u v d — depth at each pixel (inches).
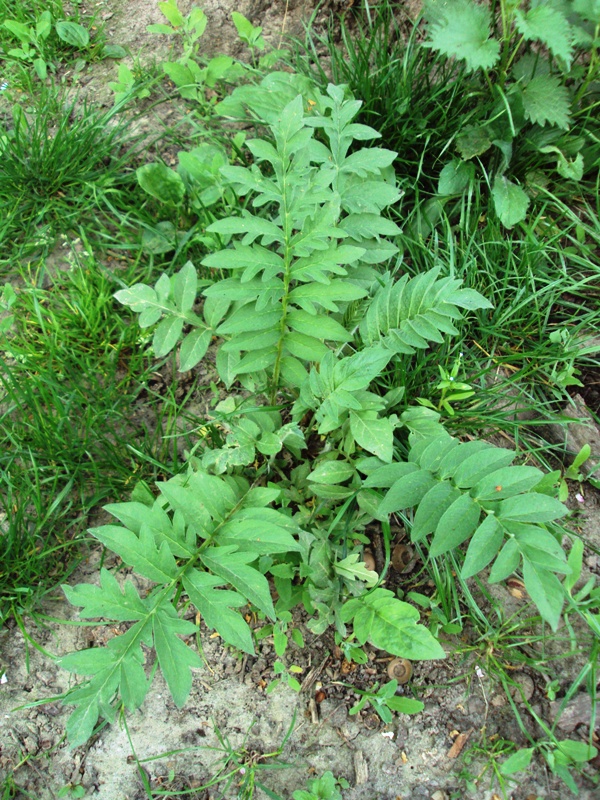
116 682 17.5
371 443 21.9
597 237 28.8
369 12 34.8
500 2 29.0
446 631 23.6
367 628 20.2
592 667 21.6
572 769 22.1
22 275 30.2
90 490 26.5
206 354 29.5
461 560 24.9
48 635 24.6
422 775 22.6
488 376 28.1
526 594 24.7
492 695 23.4
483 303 22.9
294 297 22.7
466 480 19.9
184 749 23.1
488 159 31.1
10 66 35.9
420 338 23.5
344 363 21.8
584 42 27.5
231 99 30.2
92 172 32.4
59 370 28.3
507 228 29.4
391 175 29.3
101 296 29.0
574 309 28.9
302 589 23.5
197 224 30.5
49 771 23.1
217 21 36.4
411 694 23.6
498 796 22.1
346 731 23.3
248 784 22.6
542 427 27.3
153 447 27.3
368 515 24.5
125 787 22.8
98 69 36.2
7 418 27.4
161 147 33.8
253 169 22.2
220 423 26.2
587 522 25.7
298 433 23.8
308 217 22.1
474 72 30.1
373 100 31.0
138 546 19.0
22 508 24.7
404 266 29.5
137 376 28.9
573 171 29.1
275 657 24.2
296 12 36.1
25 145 31.8
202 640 24.5
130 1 37.6
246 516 21.0
